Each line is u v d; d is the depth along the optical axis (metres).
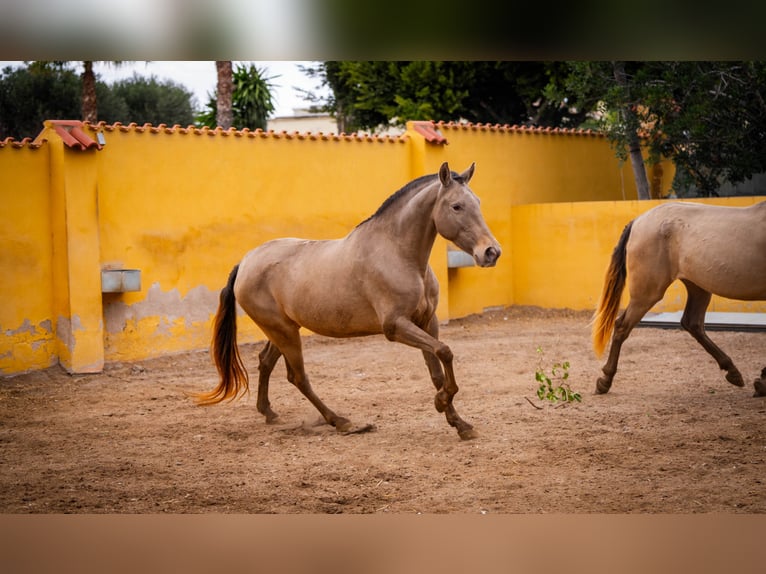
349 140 13.88
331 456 6.50
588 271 15.48
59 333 10.67
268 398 8.42
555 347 11.88
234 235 12.50
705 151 16.47
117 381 10.38
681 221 8.08
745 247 7.58
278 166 12.98
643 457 6.05
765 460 5.86
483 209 15.84
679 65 15.74
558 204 15.80
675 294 14.40
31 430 7.85
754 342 11.27
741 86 15.49
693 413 7.41
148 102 32.31
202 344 12.16
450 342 12.80
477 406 8.16
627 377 9.43
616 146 17.06
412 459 6.29
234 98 25.56
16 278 10.34
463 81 22.69
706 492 5.16
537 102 25.08
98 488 5.78
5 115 28.91
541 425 7.20
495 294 16.11
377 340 13.09
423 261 6.68
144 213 11.48
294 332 7.34
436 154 14.75
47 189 10.65
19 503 5.42
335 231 13.72
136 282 11.03
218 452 6.80
